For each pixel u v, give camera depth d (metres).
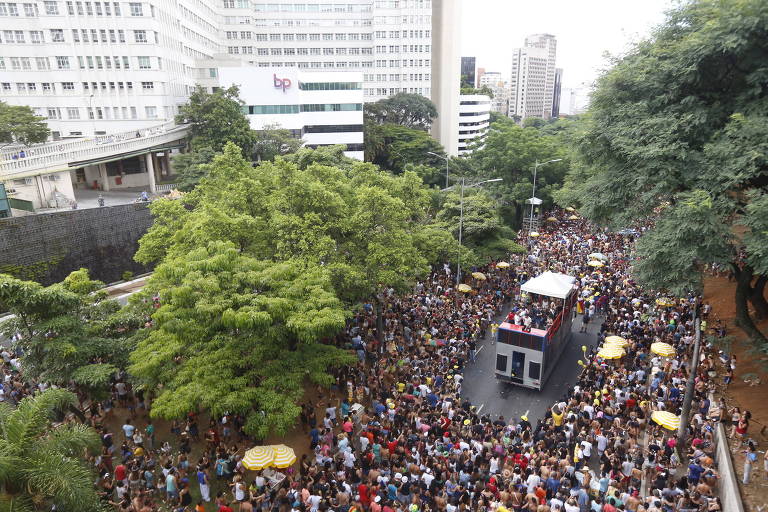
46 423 13.19
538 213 61.66
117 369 20.55
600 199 23.67
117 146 53.56
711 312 30.92
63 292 19.14
